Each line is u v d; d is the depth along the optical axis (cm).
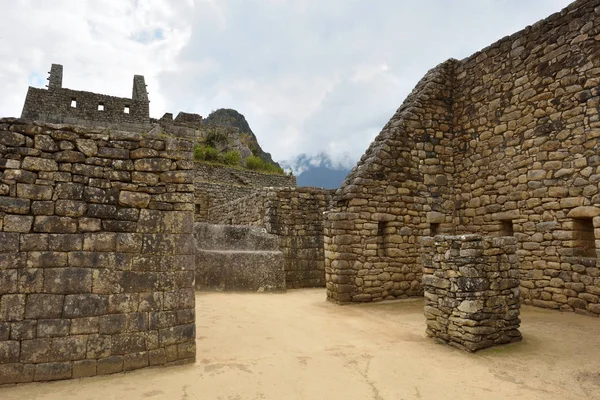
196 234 1150
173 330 487
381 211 1019
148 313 475
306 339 632
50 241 441
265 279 1117
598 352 552
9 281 423
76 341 440
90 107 2897
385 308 900
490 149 1026
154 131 2972
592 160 802
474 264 578
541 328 684
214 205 2106
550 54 900
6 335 417
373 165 1023
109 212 470
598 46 809
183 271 498
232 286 1074
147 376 450
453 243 604
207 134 3288
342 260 963
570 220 835
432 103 1123
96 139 475
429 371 491
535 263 895
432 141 1110
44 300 433
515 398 416
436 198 1093
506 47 1006
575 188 827
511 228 1003
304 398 410
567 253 833
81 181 462
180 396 402
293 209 1313
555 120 879
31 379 421
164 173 503
